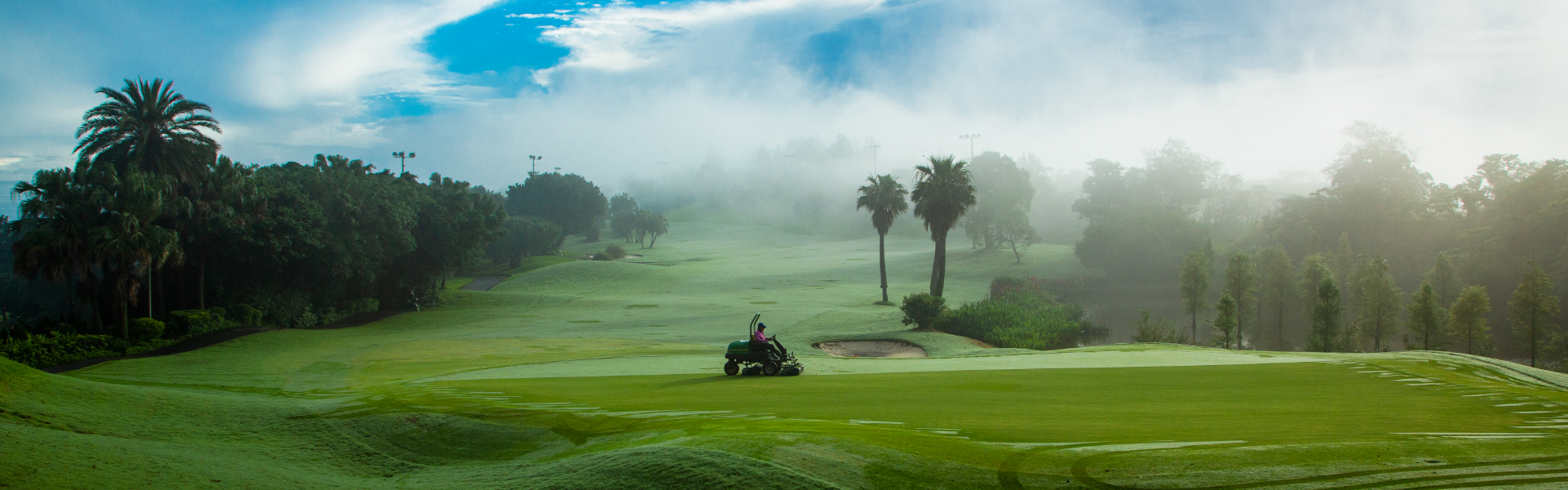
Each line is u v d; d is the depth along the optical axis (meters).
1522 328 36.81
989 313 46.72
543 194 160.00
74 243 32.12
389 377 23.80
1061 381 16.94
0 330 31.61
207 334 37.22
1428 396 13.44
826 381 18.03
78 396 12.18
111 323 38.72
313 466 9.98
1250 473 7.29
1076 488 6.99
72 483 7.30
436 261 63.22
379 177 66.06
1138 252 92.62
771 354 20.67
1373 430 9.65
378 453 10.70
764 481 7.15
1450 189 77.88
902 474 7.37
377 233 53.66
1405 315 54.72
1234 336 53.34
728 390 15.87
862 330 45.75
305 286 49.59
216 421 12.10
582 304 67.75
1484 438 8.80
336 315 52.59
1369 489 6.79
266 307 45.00
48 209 32.50
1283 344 50.09
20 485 7.04
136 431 10.91
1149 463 7.65
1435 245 73.19
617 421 11.27
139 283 35.53
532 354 33.59
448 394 15.37
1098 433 9.44
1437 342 36.75
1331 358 20.92
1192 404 12.73
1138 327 45.94
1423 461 7.65
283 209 44.53
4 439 8.48
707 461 7.63
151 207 34.69
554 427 11.21
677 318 54.06
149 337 34.00
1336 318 39.34
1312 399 13.32
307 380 23.12
